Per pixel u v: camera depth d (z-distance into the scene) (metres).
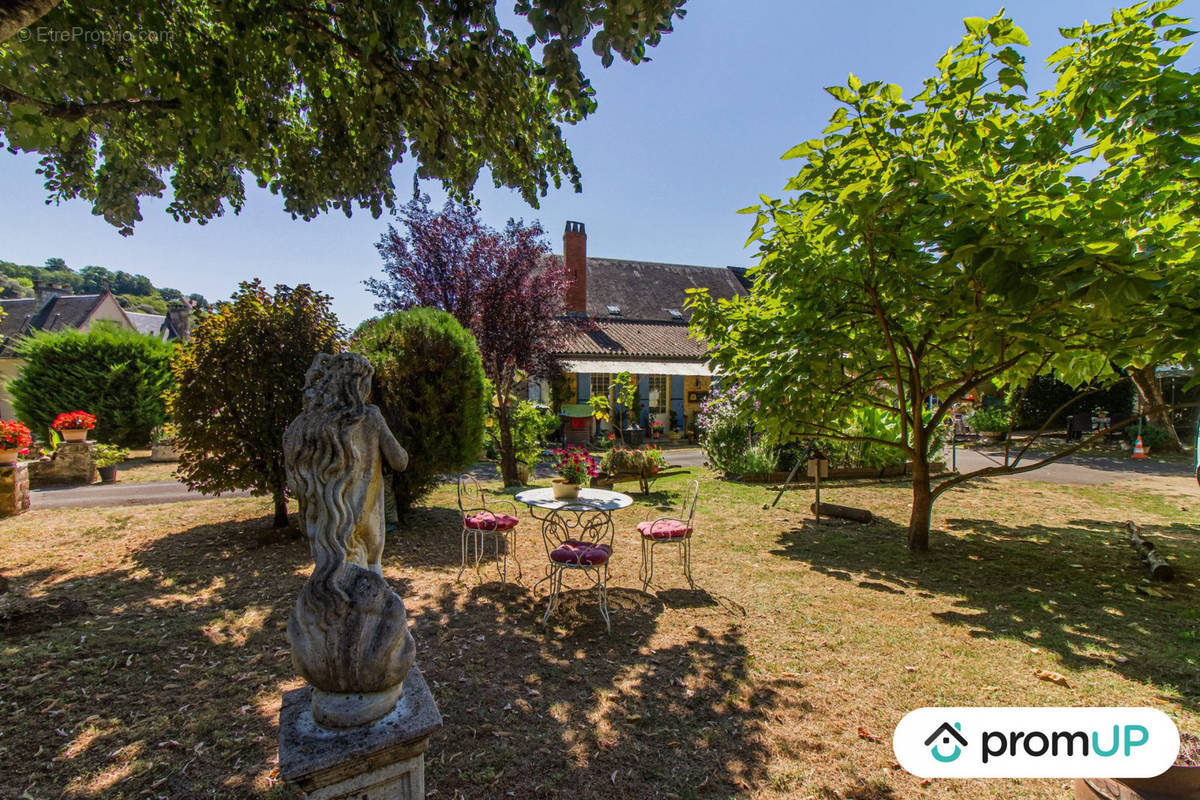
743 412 7.48
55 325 29.83
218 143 5.48
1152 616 4.98
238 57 5.25
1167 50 4.66
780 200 5.64
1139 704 3.54
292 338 7.30
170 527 7.99
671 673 3.98
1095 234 3.96
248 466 7.28
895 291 5.57
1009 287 3.85
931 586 5.80
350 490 2.33
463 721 3.39
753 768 2.97
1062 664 4.08
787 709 3.52
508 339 13.39
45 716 3.36
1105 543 7.46
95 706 3.48
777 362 6.49
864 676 3.93
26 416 15.56
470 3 4.31
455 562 6.60
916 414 6.90
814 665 4.09
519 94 5.46
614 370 21.42
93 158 6.56
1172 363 4.91
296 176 6.63
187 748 3.09
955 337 6.01
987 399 22.97
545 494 6.27
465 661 4.16
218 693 3.66
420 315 8.12
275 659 4.12
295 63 5.47
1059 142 5.00
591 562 4.77
